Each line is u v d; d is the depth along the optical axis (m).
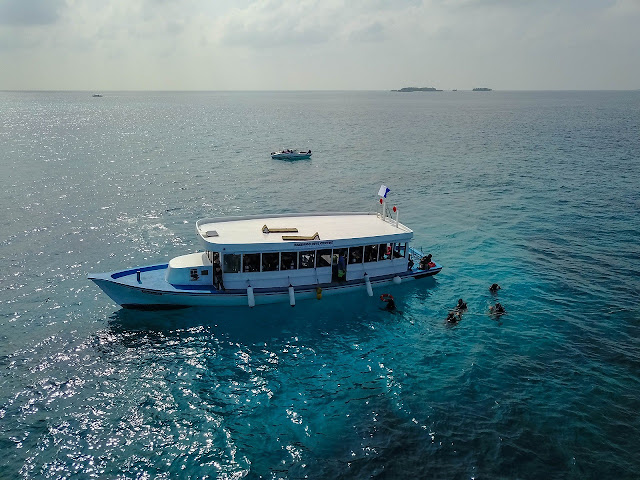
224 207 63.00
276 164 96.62
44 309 34.78
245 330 32.75
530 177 82.81
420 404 25.58
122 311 34.72
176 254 45.59
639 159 99.69
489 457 21.94
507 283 40.22
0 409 24.62
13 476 20.66
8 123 192.62
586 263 44.41
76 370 28.05
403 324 33.91
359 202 67.06
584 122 199.12
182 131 164.12
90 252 45.62
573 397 25.97
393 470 21.25
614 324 33.56
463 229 54.47
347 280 37.59
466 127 182.50
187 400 25.77
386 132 165.00
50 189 69.69
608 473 21.02
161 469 21.22
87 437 22.98
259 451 22.33
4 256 44.12
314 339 31.94
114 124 192.38
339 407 25.41
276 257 35.19
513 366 28.83
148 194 68.62
